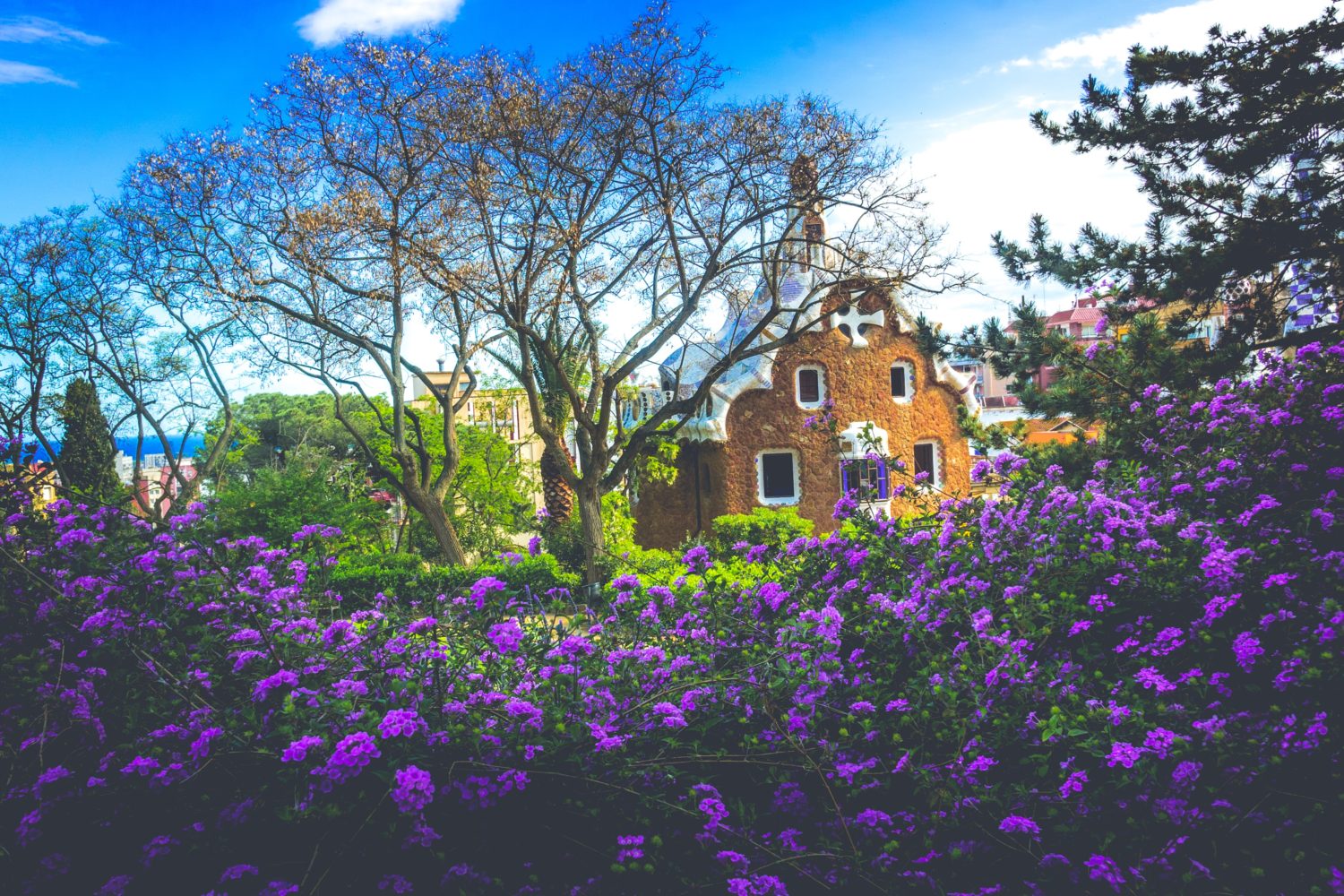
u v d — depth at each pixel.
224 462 30.73
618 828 3.34
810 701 3.71
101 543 4.32
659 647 4.48
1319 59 10.84
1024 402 12.52
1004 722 3.56
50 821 3.03
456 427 29.25
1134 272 12.34
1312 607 3.94
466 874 3.09
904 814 3.40
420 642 4.06
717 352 22.19
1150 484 6.22
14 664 3.43
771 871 3.26
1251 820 3.21
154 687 3.60
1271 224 10.73
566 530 22.31
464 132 18.27
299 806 2.96
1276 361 7.47
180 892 3.08
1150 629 4.24
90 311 27.31
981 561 4.94
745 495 28.38
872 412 28.56
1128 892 3.01
